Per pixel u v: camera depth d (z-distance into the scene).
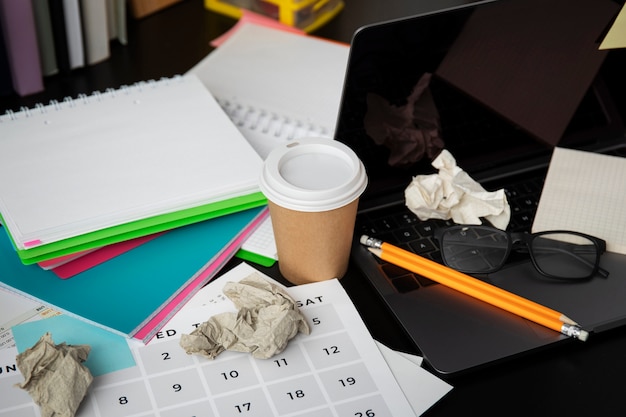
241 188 0.80
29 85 1.04
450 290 0.79
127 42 1.17
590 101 0.96
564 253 0.83
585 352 0.75
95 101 0.93
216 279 0.79
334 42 1.19
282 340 0.70
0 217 0.80
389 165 0.88
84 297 0.74
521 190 0.92
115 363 0.69
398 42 0.81
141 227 0.77
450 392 0.70
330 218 0.72
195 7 1.28
